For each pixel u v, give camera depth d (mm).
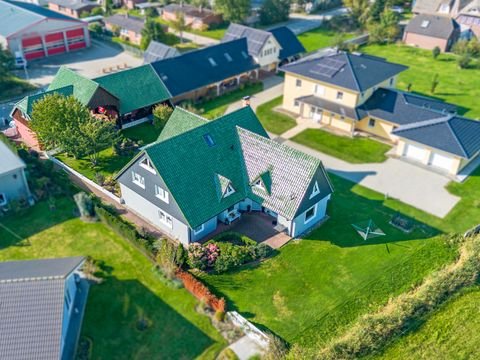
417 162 52531
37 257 37625
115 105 55875
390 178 49625
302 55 83812
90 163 50344
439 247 39688
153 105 60062
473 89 71312
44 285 27703
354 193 47031
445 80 74688
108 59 83562
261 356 29969
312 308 33688
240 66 70562
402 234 41344
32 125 48031
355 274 36812
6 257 37594
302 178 38750
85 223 41688
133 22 91062
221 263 36094
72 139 46312
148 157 37156
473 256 36719
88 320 32188
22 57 78812
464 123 51750
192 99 64812
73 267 30453
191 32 99062
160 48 71938
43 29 81375
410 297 33844
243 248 37406
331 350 29703
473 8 92688
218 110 63656
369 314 33000
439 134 50656
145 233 39438
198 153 39938
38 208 43406
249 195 40812
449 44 88188
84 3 105000
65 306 30031
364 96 57688
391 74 59531
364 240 40500
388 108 56969
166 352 30203
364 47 91125
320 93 60000
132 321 32250
